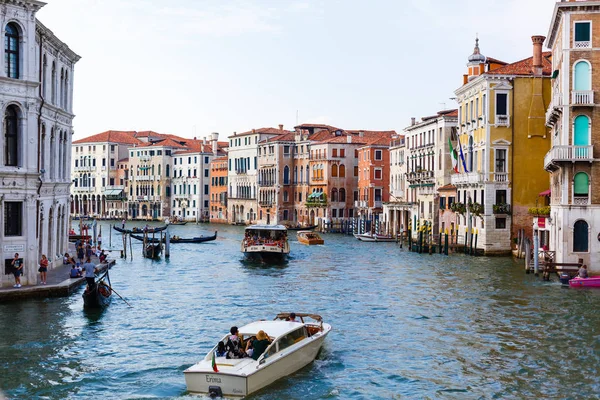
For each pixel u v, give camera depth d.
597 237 35.72
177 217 116.62
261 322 19.39
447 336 22.75
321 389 17.25
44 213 33.16
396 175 81.06
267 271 42.19
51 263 35.06
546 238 43.19
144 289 33.38
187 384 16.31
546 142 49.31
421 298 30.30
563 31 35.97
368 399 16.61
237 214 113.50
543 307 27.64
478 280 35.91
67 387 17.17
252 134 108.88
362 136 97.44
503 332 23.23
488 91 49.38
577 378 18.12
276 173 102.12
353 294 31.77
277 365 17.38
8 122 27.84
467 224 53.19
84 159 135.25
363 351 20.84
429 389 17.36
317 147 95.69
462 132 56.28
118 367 18.91
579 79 35.88
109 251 54.72
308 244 66.38
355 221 84.00
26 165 28.02
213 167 120.94
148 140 131.62
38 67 32.19
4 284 27.88
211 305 28.59
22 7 27.80
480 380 18.03
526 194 49.50
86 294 26.27
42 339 21.78
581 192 35.97
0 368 18.64
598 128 35.59
